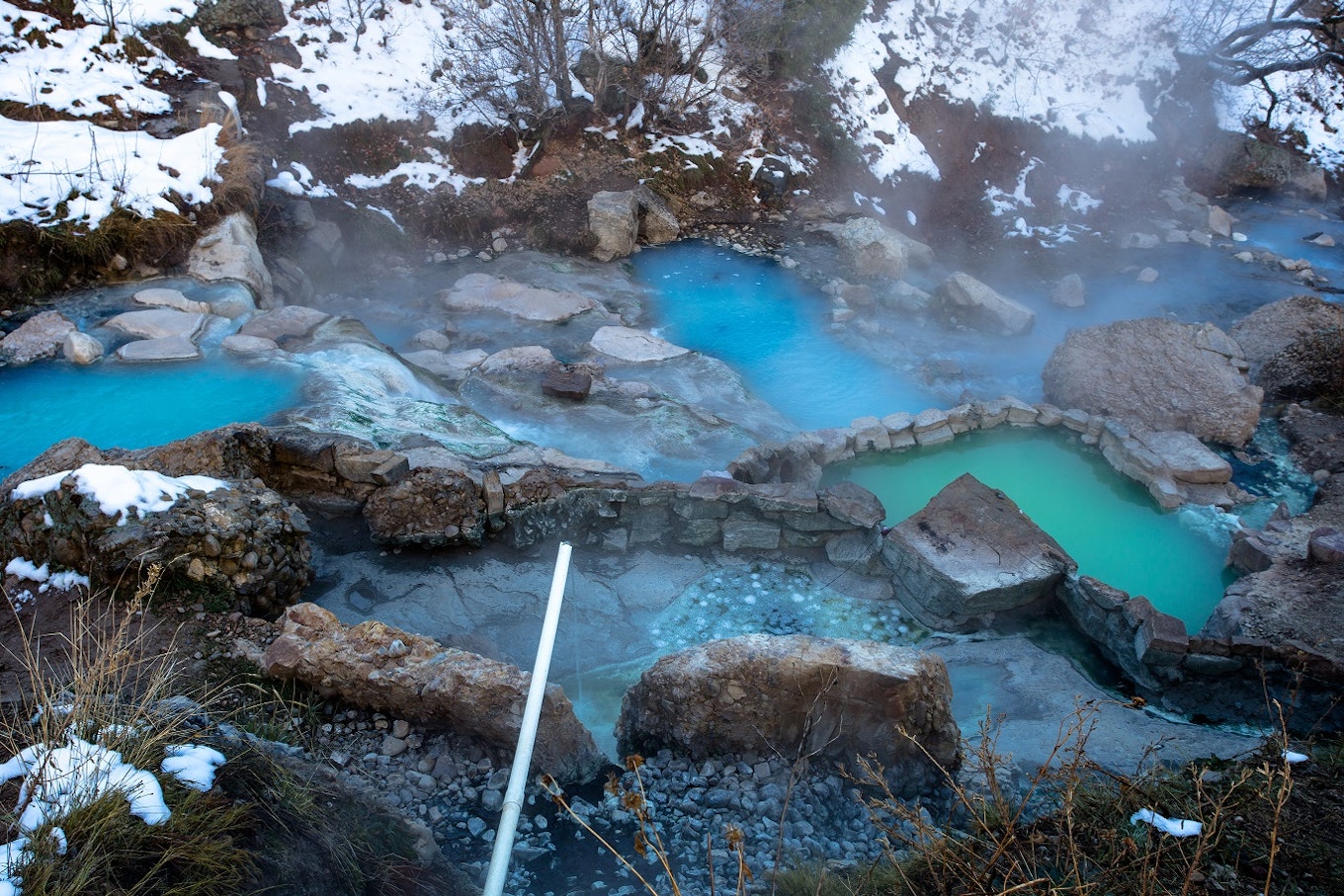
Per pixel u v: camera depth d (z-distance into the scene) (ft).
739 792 14.69
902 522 22.16
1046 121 55.72
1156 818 13.06
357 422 24.30
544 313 35.17
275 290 34.35
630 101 46.34
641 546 22.21
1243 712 18.90
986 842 12.75
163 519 17.42
